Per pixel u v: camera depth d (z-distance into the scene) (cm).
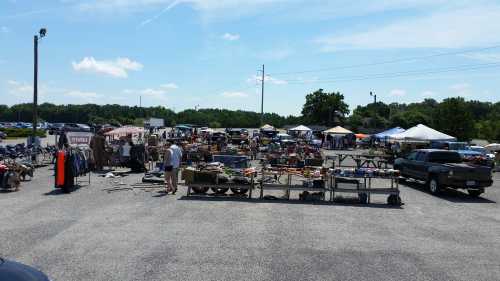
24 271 514
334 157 2362
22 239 889
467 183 1602
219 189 1561
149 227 1016
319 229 1039
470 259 820
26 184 1697
